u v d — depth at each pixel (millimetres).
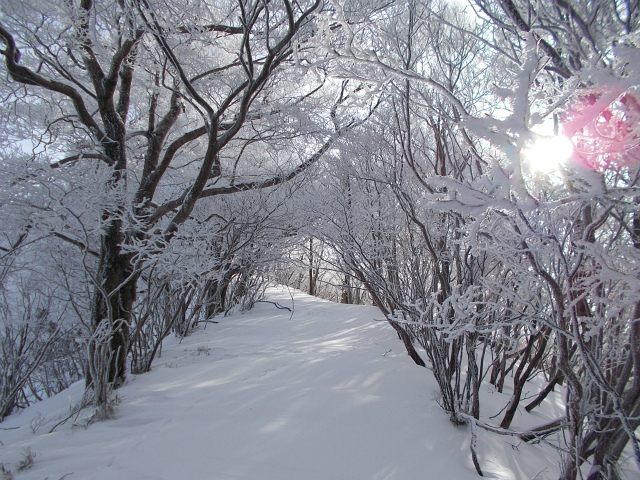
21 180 3799
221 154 7633
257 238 7965
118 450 2740
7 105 5121
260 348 5809
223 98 6551
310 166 6469
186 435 2896
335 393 3650
